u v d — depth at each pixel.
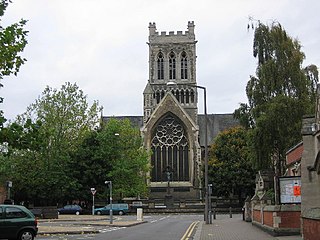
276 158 43.97
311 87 46.41
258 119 42.62
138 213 47.41
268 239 23.02
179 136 91.88
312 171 23.61
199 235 27.16
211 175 81.69
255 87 46.56
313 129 24.09
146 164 77.06
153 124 91.81
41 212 53.81
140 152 76.75
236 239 23.89
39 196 65.00
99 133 72.44
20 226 23.06
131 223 42.12
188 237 26.62
